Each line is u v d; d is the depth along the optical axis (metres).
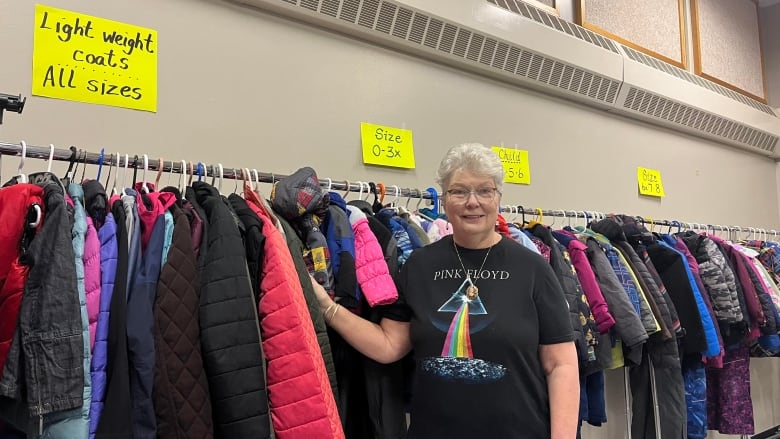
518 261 1.31
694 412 2.34
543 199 2.66
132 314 1.00
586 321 1.86
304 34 1.96
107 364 0.98
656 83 3.10
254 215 1.23
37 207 0.96
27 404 0.89
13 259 0.93
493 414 1.20
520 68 2.52
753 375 3.55
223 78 1.77
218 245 1.11
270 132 1.84
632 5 3.30
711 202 3.69
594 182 2.92
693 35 3.71
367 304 1.47
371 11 2.03
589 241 2.15
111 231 1.05
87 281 1.00
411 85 2.24
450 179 1.35
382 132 2.12
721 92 3.69
